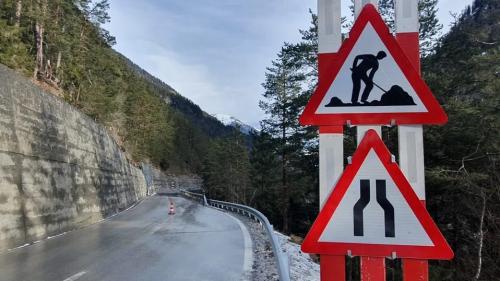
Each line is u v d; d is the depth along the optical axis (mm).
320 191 3041
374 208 2928
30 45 41188
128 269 9992
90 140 30938
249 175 74875
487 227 19891
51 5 42281
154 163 109562
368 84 2996
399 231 2889
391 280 16812
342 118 3016
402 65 2957
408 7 3057
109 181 35188
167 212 31203
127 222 23641
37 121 20125
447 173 20234
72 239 16266
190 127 149250
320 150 3047
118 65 70438
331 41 3164
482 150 20234
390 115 2951
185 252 12367
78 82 48312
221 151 84500
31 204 17375
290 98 40594
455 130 20500
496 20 23562
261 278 8797
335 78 3043
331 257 2992
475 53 22578
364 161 2967
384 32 2998
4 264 10969
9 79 17625
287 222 46656
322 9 3197
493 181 19391
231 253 12055
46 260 11461
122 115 73062
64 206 21375
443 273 18828
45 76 42438
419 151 2914
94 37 57531
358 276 19703
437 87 21609
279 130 42562
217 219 23812
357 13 3137
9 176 16031
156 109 98750
